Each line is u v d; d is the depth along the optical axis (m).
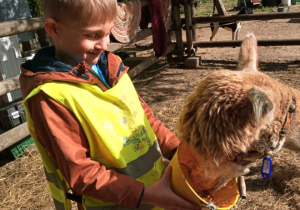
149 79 6.48
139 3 5.44
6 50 5.22
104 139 1.20
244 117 1.20
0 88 3.40
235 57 7.74
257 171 3.06
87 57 1.25
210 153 1.24
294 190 2.76
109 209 1.30
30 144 3.92
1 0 6.24
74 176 1.11
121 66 1.42
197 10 18.61
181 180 1.23
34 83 1.13
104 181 1.14
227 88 1.25
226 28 9.34
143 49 9.63
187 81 6.11
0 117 3.94
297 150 2.50
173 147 1.58
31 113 1.19
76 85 1.18
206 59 7.79
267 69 6.45
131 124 1.33
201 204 1.22
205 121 1.24
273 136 1.41
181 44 7.47
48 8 1.13
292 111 1.53
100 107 1.22
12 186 3.13
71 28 1.13
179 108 4.69
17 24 3.63
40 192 3.03
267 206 2.62
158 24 5.96
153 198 1.19
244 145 1.23
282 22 12.96
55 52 1.34
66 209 1.30
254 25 12.99
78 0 1.06
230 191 1.48
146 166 1.37
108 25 1.19
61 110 1.12
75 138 1.16
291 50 8.02
